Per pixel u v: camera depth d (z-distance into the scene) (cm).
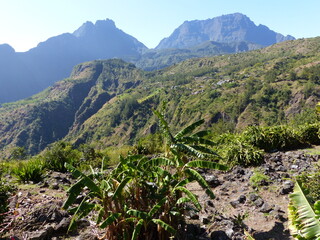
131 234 319
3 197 418
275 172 729
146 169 352
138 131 17288
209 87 18675
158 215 339
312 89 13312
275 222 441
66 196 579
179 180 383
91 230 394
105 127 18925
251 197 547
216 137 1200
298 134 1049
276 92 14400
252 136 1030
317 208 280
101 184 314
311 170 700
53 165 979
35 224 411
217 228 418
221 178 736
